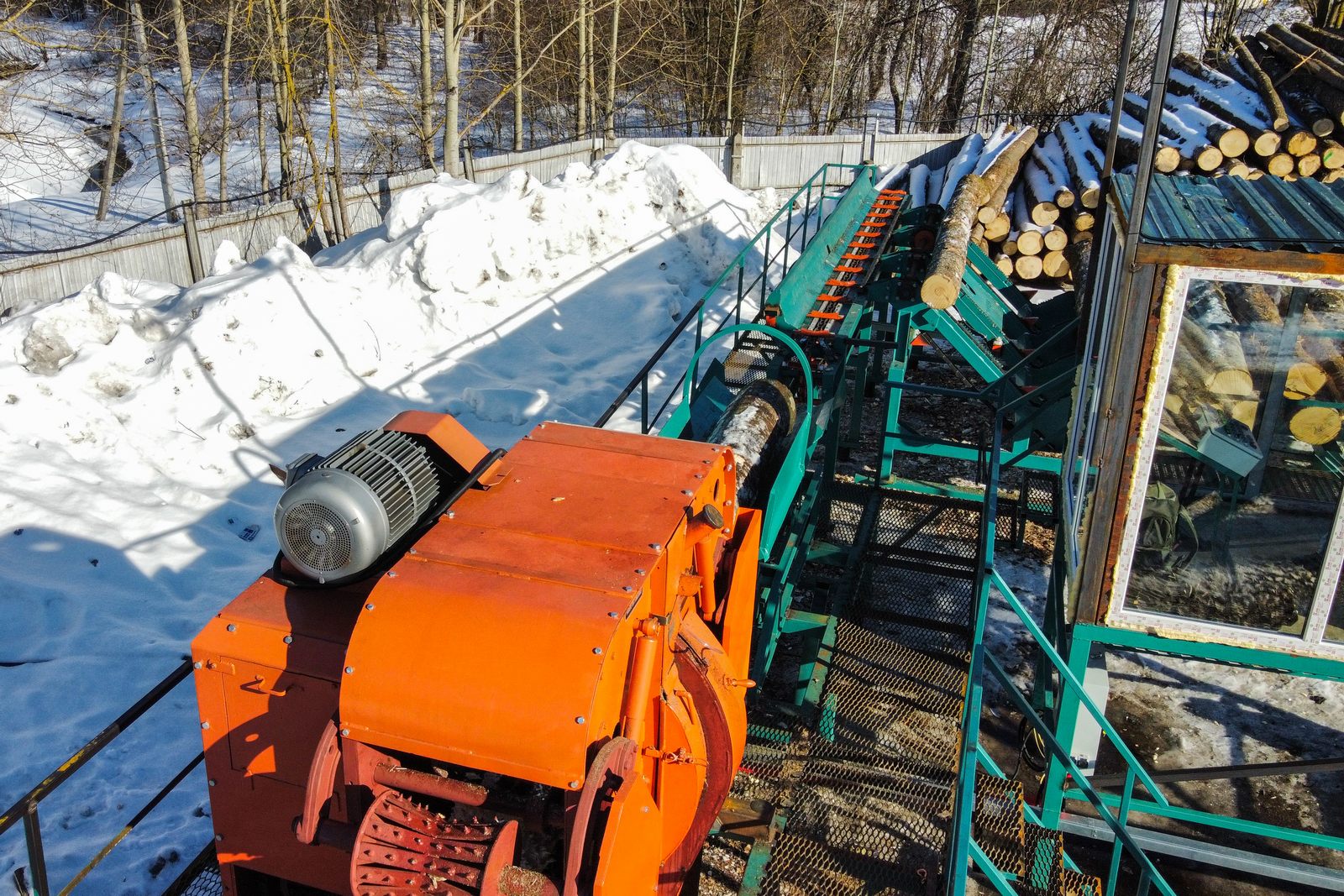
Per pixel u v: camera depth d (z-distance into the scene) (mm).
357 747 3334
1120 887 5387
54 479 8875
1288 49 14742
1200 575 4535
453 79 19484
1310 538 4348
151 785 5988
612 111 24781
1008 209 11922
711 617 4473
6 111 19328
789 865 4902
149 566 8172
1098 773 6098
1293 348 4133
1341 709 6742
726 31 29594
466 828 3283
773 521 5785
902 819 5172
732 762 4176
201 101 28406
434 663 3129
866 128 30172
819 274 9039
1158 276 4152
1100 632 4715
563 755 3000
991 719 6520
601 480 4094
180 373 10328
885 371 11867
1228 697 6852
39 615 7418
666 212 15133
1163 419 4344
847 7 31969
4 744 6219
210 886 4613
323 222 17344
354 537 3621
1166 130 12570
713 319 13719
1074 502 5344
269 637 3564
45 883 3689
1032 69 32562
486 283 13148
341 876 3783
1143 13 31547
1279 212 4672
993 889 5094
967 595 7648
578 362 12469
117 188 23766
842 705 6340
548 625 3148
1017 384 8375
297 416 10773
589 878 3162
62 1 31453
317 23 18953
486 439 10641
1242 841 5586
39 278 13570
